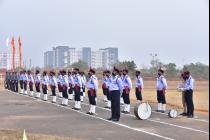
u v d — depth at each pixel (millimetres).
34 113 23531
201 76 89125
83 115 22531
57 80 34281
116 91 20094
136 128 17609
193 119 20969
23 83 43031
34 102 31781
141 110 20547
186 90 21891
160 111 24188
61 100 33719
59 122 19406
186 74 22062
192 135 15789
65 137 14820
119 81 20078
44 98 33969
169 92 44844
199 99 35125
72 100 33562
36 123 18984
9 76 50906
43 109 25984
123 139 14766
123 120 20344
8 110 25266
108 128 17547
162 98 24125
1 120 20062
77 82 25953
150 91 48469
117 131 16703
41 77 37625
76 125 18406
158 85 24234
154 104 30406
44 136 14602
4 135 14312
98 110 25312
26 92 43188
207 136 15516
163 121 20062
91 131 16641
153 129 17359
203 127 18016
